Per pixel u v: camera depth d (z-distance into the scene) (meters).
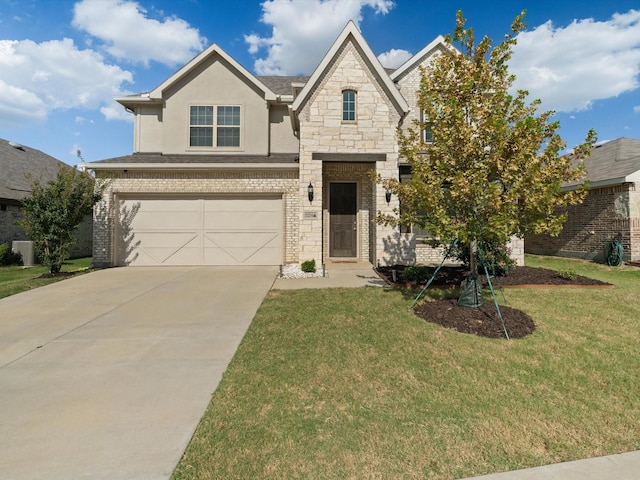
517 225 5.07
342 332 4.84
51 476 2.20
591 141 5.04
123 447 2.49
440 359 3.93
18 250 12.34
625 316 5.55
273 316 5.65
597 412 2.92
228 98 12.98
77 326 5.29
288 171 11.54
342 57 10.59
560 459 2.37
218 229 11.54
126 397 3.20
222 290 7.67
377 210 10.66
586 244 13.77
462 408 2.96
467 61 5.60
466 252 8.10
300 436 2.60
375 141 10.61
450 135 5.22
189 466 2.29
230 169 11.32
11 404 3.08
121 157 12.13
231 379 3.52
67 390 3.34
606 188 12.86
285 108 13.51
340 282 8.54
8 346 4.50
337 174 12.34
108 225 11.12
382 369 3.70
